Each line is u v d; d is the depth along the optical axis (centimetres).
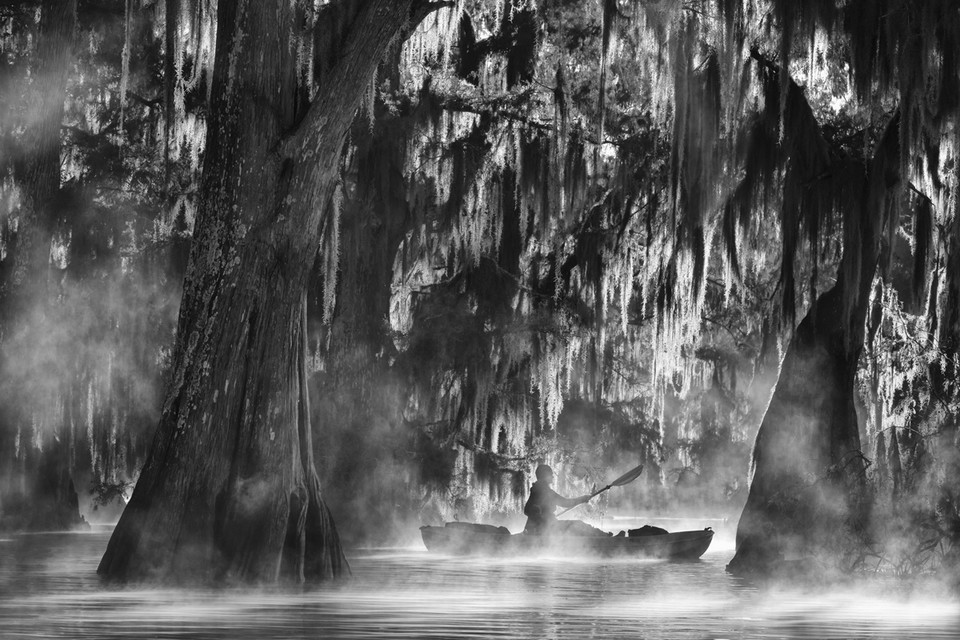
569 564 2914
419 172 3747
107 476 4391
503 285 3812
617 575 2558
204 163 2286
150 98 4131
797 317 2884
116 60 4109
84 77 4147
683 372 4628
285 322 2234
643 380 4372
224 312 2217
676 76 2841
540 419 3975
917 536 2297
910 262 3353
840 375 2595
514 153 3784
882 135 2675
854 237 2586
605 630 1584
